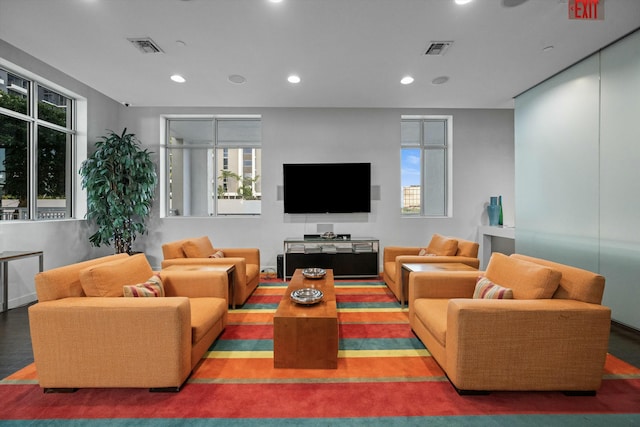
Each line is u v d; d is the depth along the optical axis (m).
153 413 1.73
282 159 5.48
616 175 3.13
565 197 3.74
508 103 5.01
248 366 2.25
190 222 5.48
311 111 5.48
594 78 3.37
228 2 2.56
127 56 3.48
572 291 1.98
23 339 2.72
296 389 1.96
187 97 4.81
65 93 4.45
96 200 4.44
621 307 3.08
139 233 5.36
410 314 2.86
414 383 2.04
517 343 1.84
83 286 2.06
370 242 5.09
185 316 1.95
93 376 1.88
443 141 5.86
